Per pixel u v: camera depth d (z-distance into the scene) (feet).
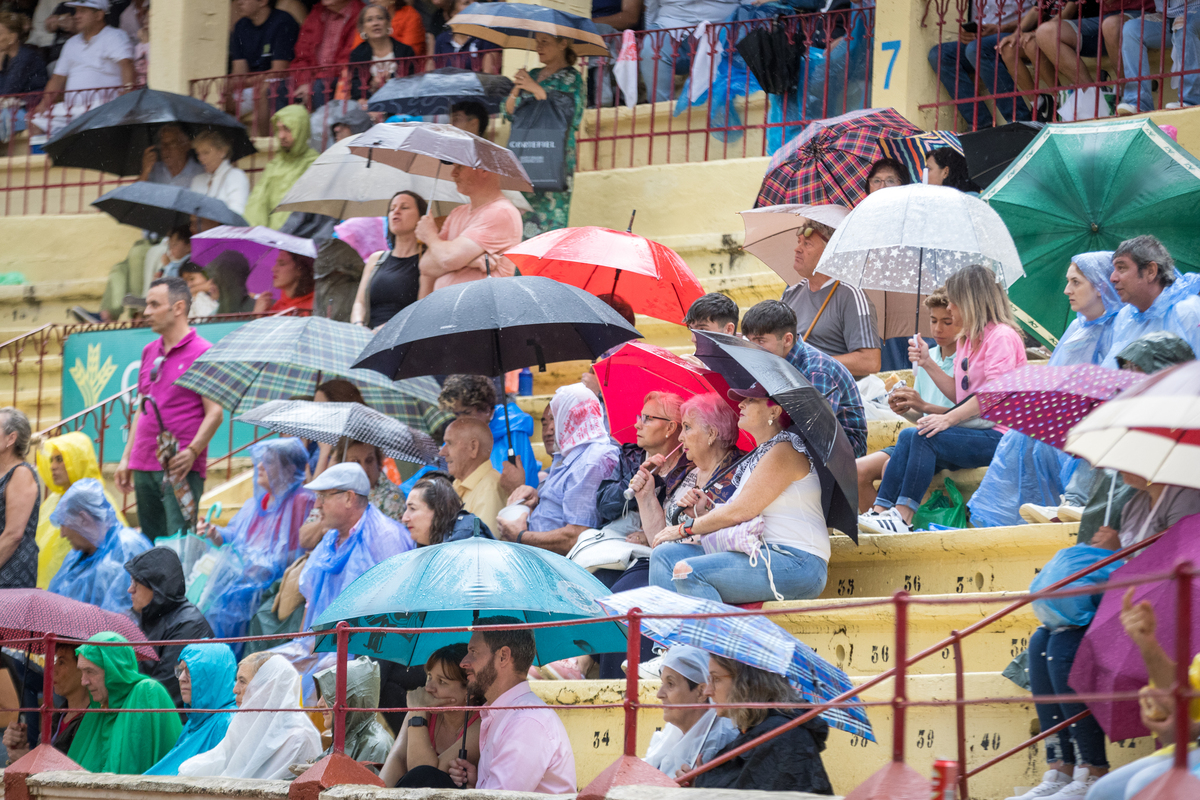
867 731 56.85
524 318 83.51
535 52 140.87
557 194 129.70
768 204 112.57
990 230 86.84
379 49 158.61
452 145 108.78
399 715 79.20
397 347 90.22
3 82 183.52
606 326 87.40
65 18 183.73
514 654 64.23
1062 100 126.52
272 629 93.30
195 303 139.23
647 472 80.53
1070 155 94.12
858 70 136.46
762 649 54.65
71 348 136.67
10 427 98.89
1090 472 73.10
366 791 57.62
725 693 56.39
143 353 113.39
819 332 96.32
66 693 82.23
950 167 109.40
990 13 130.31
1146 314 77.92
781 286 122.62
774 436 73.05
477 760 65.00
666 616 51.34
